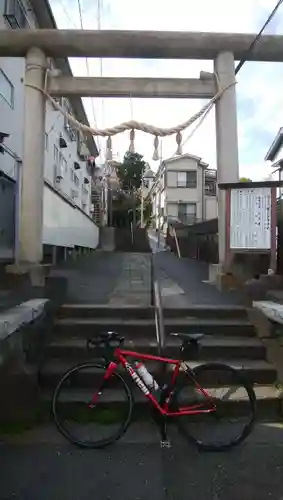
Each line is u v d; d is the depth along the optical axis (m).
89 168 25.08
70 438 3.37
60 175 14.58
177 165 32.62
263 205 6.02
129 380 3.86
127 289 7.87
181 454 3.24
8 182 7.04
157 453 3.25
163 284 8.29
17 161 7.88
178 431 3.61
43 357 4.64
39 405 3.88
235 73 6.92
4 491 2.71
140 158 35.69
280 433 3.60
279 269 6.89
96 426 3.67
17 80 9.91
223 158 6.94
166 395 3.54
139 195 37.22
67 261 13.48
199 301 6.12
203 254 15.04
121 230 28.42
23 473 2.93
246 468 3.03
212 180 34.59
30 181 6.85
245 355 4.72
